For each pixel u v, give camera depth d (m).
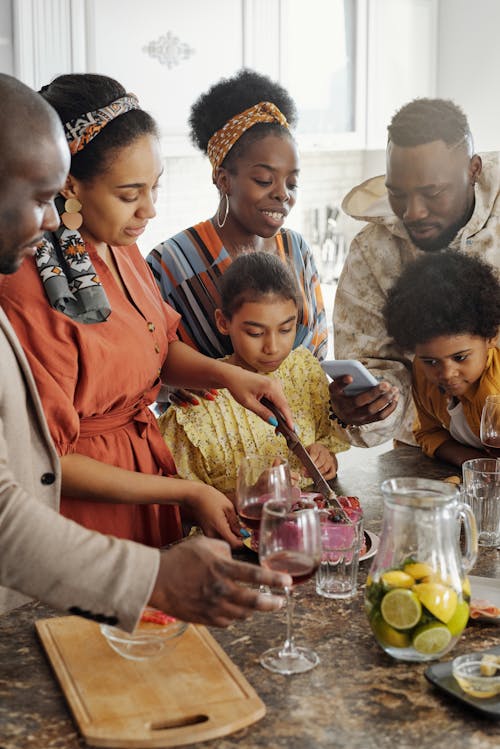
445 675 1.18
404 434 2.48
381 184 2.41
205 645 1.27
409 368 2.33
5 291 1.66
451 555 1.23
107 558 1.17
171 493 1.70
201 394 2.15
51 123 1.27
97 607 1.16
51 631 1.32
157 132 1.76
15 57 3.26
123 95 1.72
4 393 1.42
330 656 1.26
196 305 2.31
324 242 5.14
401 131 2.09
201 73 3.82
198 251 2.33
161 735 1.06
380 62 4.62
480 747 1.06
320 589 1.47
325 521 1.50
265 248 2.37
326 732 1.09
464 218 2.21
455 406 2.11
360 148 4.66
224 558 1.17
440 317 1.95
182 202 4.44
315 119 4.39
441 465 2.11
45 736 1.09
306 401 2.25
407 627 1.21
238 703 1.13
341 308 2.42
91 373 1.71
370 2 4.48
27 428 1.48
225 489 2.14
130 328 1.81
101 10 3.44
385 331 2.35
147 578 1.16
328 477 2.03
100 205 1.72
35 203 1.28
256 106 2.21
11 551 1.17
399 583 1.21
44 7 3.28
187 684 1.17
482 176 2.18
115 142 1.68
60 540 1.17
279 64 4.12
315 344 2.43
